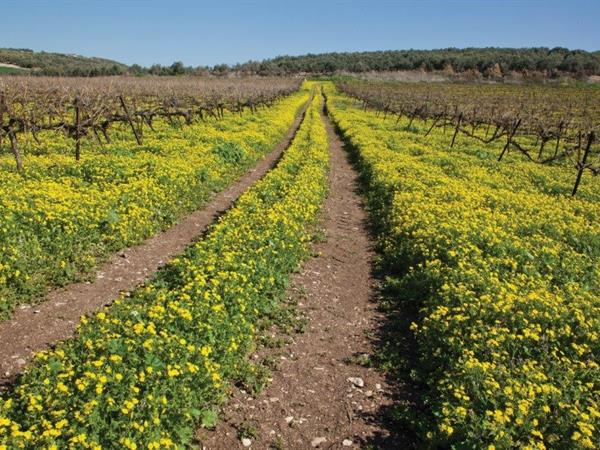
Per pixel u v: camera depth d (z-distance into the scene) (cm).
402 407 741
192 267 976
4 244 981
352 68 17425
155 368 645
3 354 778
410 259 1229
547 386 668
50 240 1062
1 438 529
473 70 14525
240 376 782
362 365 855
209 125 3366
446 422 629
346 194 2095
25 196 1205
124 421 569
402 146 3077
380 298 1118
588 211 1722
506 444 582
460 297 927
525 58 15012
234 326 809
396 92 8562
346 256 1371
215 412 688
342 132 4184
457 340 814
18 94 2845
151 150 2180
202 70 14288
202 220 1538
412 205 1564
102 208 1266
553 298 940
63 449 527
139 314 798
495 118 4488
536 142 3691
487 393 659
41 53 14938
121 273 1105
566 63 13262
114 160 1764
